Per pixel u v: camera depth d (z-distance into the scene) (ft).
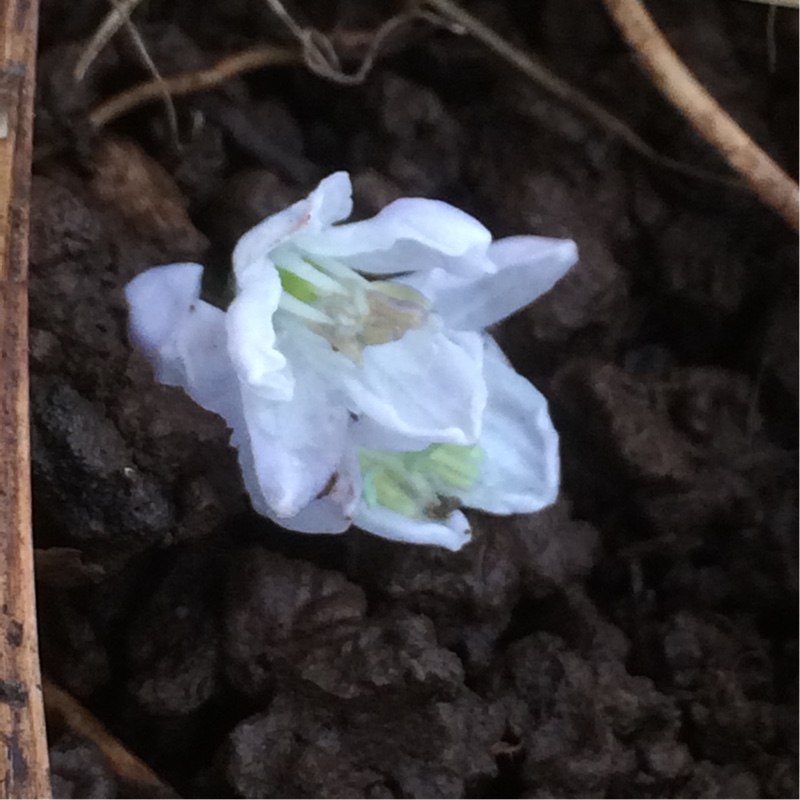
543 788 0.34
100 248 0.32
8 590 0.26
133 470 0.31
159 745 0.33
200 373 0.30
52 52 0.34
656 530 0.36
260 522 0.34
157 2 0.36
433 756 0.33
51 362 0.31
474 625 0.35
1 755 0.26
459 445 0.31
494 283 0.31
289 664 0.33
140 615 0.34
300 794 0.32
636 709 0.34
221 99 0.36
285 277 0.30
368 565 0.34
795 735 0.35
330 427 0.30
